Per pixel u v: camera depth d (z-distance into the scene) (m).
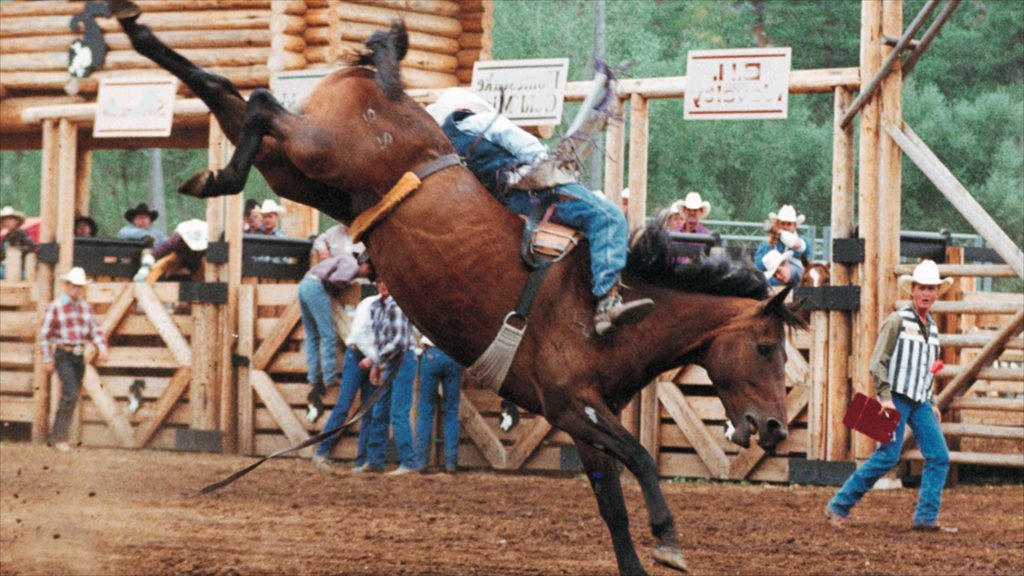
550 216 8.30
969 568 10.54
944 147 35.78
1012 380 15.74
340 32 21.09
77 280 19.00
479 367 8.29
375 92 8.30
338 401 17.20
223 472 16.53
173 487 14.80
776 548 11.33
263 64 21.09
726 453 16.70
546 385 8.10
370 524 12.27
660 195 36.94
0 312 20.80
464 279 8.13
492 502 14.07
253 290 19.03
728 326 8.39
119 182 38.12
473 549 11.02
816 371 16.20
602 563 10.51
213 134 19.45
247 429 18.91
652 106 37.06
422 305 8.27
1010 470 17.83
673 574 10.16
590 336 8.13
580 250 8.25
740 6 44.47
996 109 36.03
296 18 20.83
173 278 20.53
